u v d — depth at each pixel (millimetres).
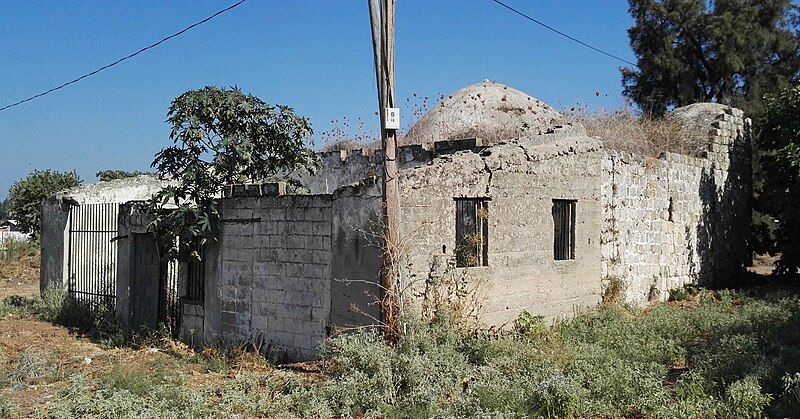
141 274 15906
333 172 18625
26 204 32656
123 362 12539
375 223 10930
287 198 12523
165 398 9281
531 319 12797
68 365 12414
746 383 8227
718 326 12875
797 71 34938
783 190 20156
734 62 33875
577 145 15219
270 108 14891
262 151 15062
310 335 12117
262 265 12961
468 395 8734
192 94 14117
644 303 17609
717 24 33969
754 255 26047
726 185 21625
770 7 35125
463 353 10609
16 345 14219
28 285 26328
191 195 14164
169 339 14352
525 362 10109
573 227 15156
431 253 11438
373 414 8430
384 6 10602
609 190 16391
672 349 11453
